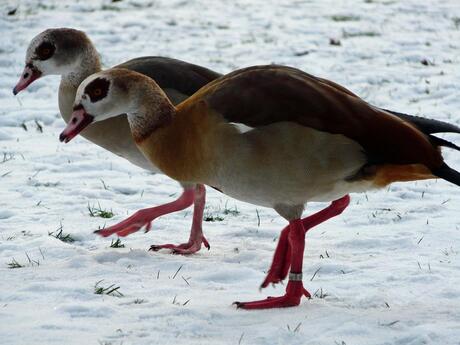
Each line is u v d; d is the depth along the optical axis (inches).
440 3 1353.3
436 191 579.8
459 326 337.1
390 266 421.7
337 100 374.6
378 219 514.9
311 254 452.1
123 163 658.8
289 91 375.6
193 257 456.1
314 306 370.9
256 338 327.3
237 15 1267.2
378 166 370.9
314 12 1285.7
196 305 370.0
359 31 1147.9
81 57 528.7
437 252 446.6
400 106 798.5
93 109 412.5
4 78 911.0
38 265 429.7
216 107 382.0
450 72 930.7
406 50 1042.1
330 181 375.9
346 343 322.3
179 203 472.7
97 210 535.8
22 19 1191.6
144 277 411.5
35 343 321.1
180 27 1178.6
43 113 790.5
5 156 655.8
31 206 545.6
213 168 385.7
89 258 436.5
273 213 542.3
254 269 429.4
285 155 370.9
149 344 322.0
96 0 1360.7
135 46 1059.9
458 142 682.8
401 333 331.9
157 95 401.4
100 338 326.6
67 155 672.4
